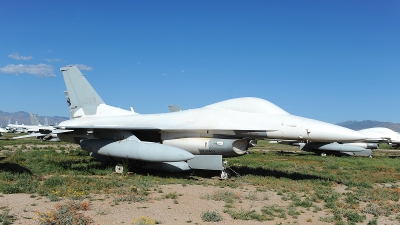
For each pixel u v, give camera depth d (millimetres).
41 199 9211
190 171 17422
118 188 11266
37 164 17922
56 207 7832
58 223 6598
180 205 9117
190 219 7688
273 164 21578
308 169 19812
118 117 18844
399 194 12148
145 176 15000
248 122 15258
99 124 18828
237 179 14977
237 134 15430
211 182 14031
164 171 17031
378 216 8805
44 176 14133
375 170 20828
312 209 9344
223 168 15273
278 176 16312
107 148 16062
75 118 20859
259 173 17188
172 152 14234
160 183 12906
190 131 16016
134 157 15094
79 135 18812
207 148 15359
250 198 10438
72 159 21672
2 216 7055
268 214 8469
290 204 9766
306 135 14508
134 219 7434
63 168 16422
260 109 15969
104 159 18984
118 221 7234
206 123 15664
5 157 21156
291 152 38469
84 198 9555
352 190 13109
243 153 15586
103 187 11312
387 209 9477
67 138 19516
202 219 7703
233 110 16344
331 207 9586
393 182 16031
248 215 8109
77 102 21031
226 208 8953
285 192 11961
